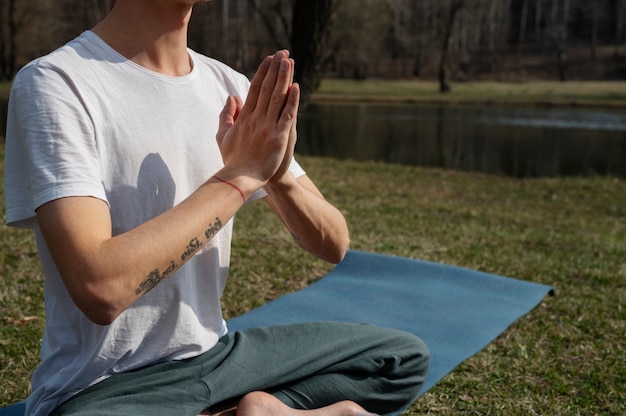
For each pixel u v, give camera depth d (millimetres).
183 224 1480
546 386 2945
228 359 1843
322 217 1896
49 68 1511
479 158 12992
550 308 3842
